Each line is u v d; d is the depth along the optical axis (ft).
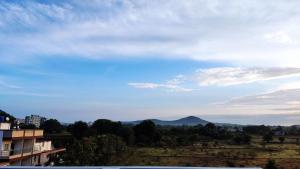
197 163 182.91
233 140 346.13
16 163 112.98
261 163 190.29
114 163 135.03
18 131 111.75
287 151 261.85
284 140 374.84
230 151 250.98
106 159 129.90
